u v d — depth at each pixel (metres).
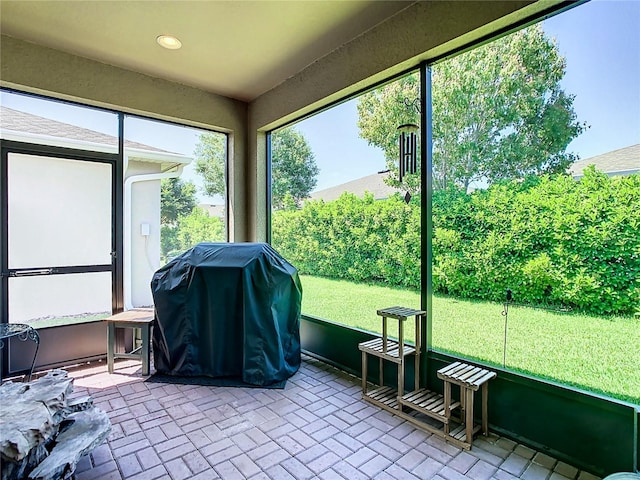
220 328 3.22
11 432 1.60
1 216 3.27
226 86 4.16
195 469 2.00
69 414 2.11
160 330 3.31
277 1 2.63
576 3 2.10
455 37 2.46
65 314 3.58
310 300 4.05
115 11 2.74
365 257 3.47
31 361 3.38
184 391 3.00
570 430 2.07
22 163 3.37
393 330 3.20
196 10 2.73
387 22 2.88
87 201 3.70
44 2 2.62
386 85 3.19
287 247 4.41
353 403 2.80
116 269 3.85
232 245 3.47
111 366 3.40
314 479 1.92
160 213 4.17
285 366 3.29
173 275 3.30
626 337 1.98
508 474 1.96
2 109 3.27
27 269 3.40
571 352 2.17
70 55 3.38
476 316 2.62
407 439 2.30
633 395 1.95
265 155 4.63
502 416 2.35
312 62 3.60
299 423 2.50
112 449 2.18
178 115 4.04
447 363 2.66
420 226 2.96
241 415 2.61
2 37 3.04
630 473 1.66
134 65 3.63
